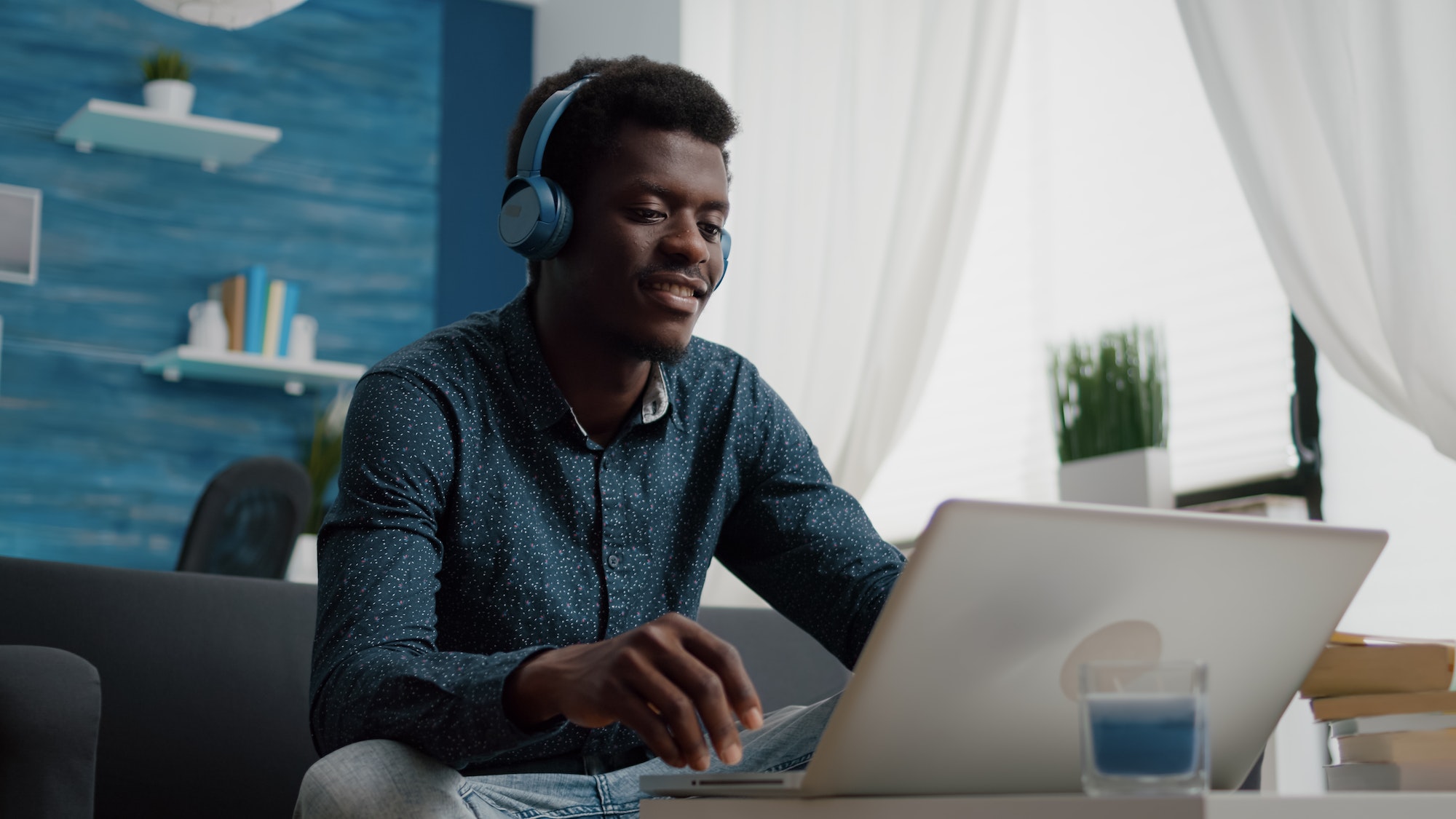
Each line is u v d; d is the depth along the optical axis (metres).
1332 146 2.21
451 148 4.94
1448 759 0.88
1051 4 3.37
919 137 3.11
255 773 1.52
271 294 4.44
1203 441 2.95
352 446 1.18
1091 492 2.63
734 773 0.86
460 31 5.03
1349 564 0.86
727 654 0.78
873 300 3.25
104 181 4.40
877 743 0.78
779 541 1.41
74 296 4.32
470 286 4.89
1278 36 2.33
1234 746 0.92
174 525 4.35
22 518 4.17
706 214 1.31
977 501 0.71
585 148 1.30
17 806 1.09
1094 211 3.22
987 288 3.52
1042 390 3.30
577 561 1.29
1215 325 2.91
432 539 1.15
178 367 4.30
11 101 4.32
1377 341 2.22
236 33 4.65
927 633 0.74
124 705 1.47
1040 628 0.78
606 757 1.23
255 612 1.58
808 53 3.51
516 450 1.29
